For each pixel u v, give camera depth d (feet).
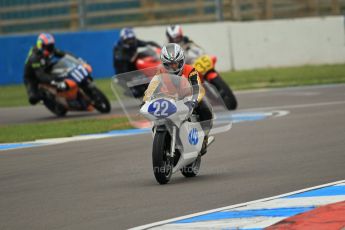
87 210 91.30
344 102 199.00
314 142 138.21
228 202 91.56
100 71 316.81
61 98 213.25
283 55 320.70
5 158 144.05
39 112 235.61
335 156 122.11
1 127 200.44
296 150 130.82
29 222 86.84
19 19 355.15
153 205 91.91
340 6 360.28
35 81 215.92
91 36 314.96
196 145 107.45
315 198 90.53
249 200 92.07
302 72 294.05
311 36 319.47
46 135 175.01
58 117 219.20
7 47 312.50
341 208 83.51
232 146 140.46
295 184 101.04
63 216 88.79
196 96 105.60
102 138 163.73
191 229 78.38
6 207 97.09
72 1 351.87
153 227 80.07
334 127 155.22
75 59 214.48
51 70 212.64
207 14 369.30
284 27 320.70
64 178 117.08
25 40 313.53
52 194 104.17
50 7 347.15
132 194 99.86
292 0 356.59
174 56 105.81
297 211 84.07
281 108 197.77
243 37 321.32
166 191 100.58
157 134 104.22
